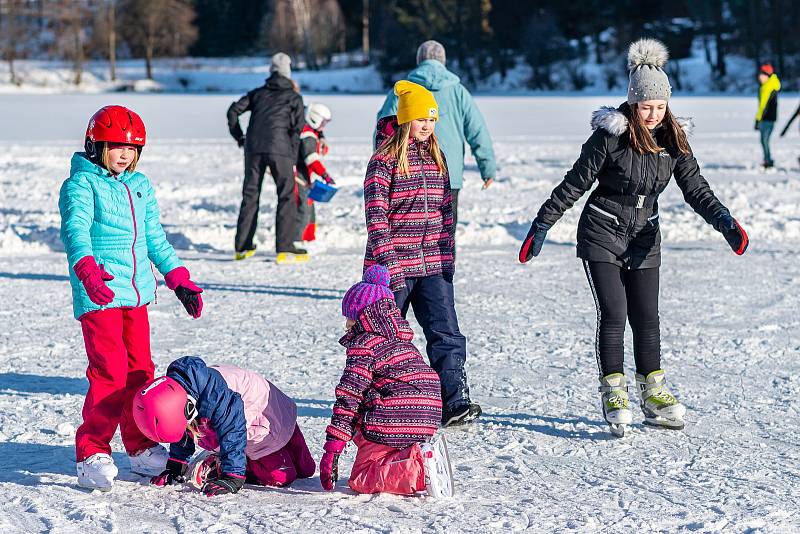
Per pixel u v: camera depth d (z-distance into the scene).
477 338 10.89
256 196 15.98
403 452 6.08
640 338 7.80
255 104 15.66
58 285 14.04
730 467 6.84
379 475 6.11
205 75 146.25
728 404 8.45
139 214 6.39
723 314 12.11
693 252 16.88
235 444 6.04
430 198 7.68
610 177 7.46
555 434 7.64
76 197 6.15
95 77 144.88
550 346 10.56
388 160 7.59
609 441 7.46
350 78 135.12
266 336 10.93
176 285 6.50
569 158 31.41
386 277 6.36
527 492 6.29
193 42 161.38
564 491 6.32
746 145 36.16
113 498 6.07
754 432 7.68
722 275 14.75
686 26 130.00
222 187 24.05
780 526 5.70
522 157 31.67
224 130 43.97
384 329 6.14
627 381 9.23
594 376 9.40
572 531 5.59
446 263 7.82
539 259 16.28
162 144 35.75
